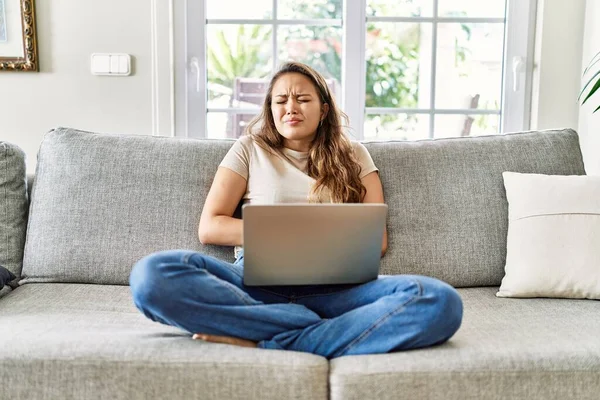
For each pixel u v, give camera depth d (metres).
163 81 2.44
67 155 1.85
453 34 2.52
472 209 1.82
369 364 1.17
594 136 2.30
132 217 1.79
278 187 1.73
